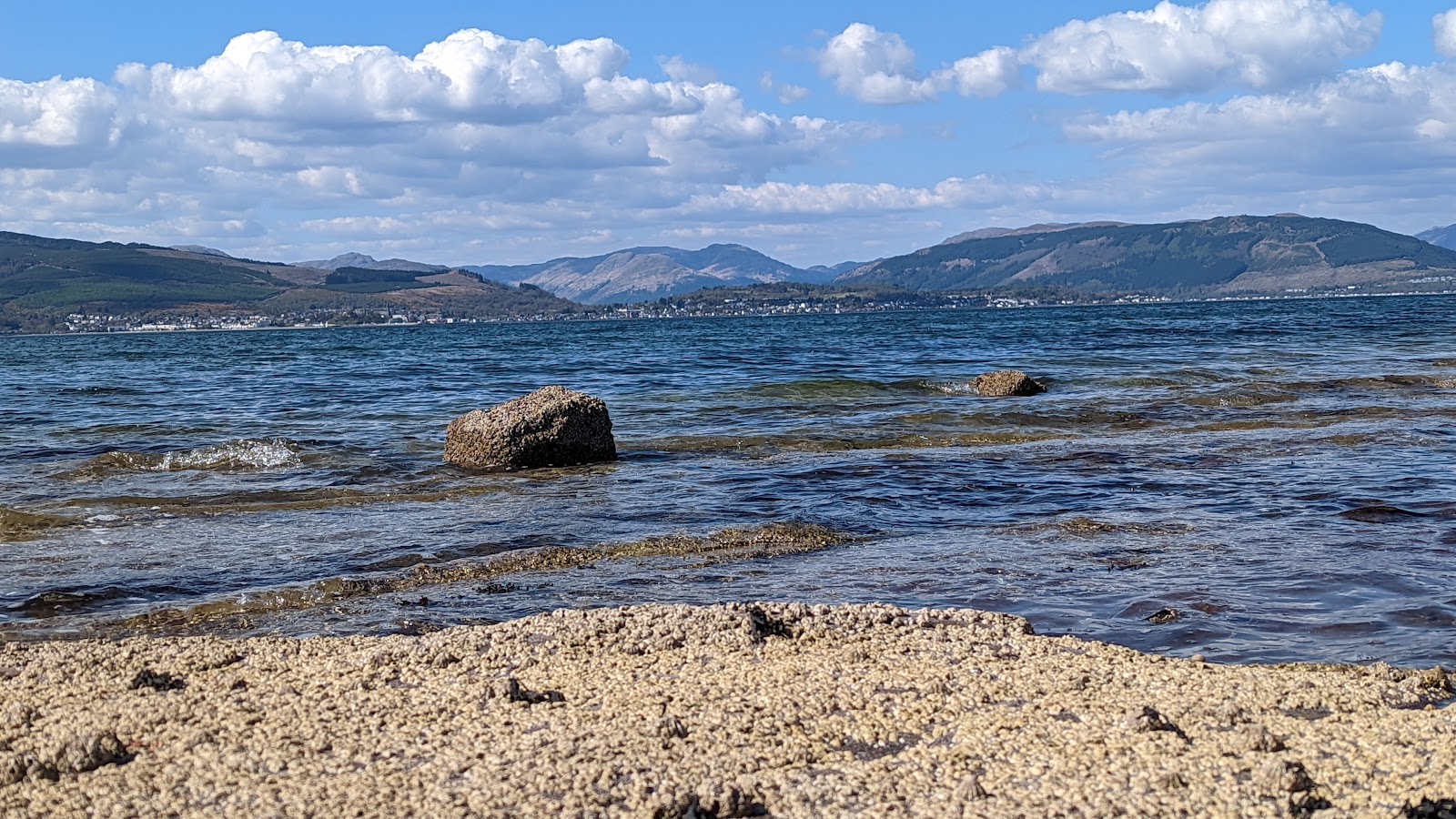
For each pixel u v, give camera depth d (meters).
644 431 22.56
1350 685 7.00
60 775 5.78
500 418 18.52
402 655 7.80
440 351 67.50
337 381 37.97
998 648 7.88
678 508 14.49
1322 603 9.47
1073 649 7.87
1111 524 12.88
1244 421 22.41
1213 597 9.70
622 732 6.23
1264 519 13.11
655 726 6.28
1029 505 14.34
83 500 15.28
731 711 6.57
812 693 6.86
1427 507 13.50
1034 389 28.91
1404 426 20.88
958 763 5.79
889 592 10.21
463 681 7.23
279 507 14.85
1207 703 6.65
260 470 18.17
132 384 37.75
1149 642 8.48
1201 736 6.11
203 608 9.83
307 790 5.52
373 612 9.72
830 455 18.94
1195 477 16.02
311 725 6.40
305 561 11.74
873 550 12.01
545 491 15.98
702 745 6.05
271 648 8.15
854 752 6.06
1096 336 63.41
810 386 30.84
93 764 5.87
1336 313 106.38
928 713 6.55
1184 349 46.19
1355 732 6.15
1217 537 12.16
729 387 31.78
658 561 11.66
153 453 18.81
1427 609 9.22
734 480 16.48
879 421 23.31
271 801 5.40
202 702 6.88
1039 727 6.24
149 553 12.16
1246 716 6.43
